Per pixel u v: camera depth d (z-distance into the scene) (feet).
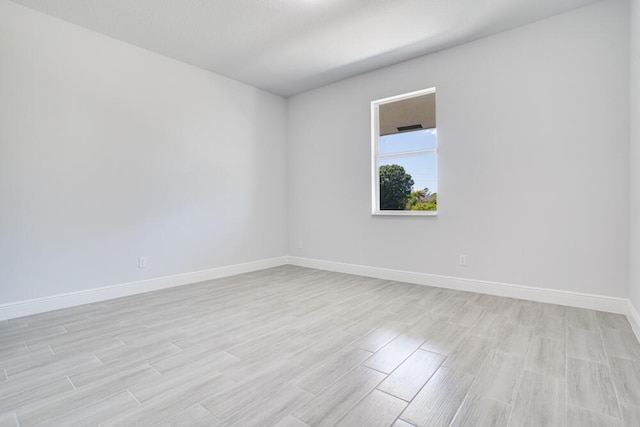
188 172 13.42
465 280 11.85
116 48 11.30
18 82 9.33
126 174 11.60
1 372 6.15
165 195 12.71
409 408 4.98
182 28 10.66
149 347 7.23
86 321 8.92
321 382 5.74
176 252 13.01
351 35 11.13
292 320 8.92
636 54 8.05
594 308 9.51
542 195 10.30
